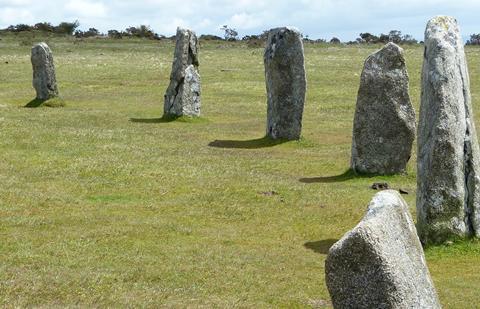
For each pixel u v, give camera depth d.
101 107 41.12
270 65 30.44
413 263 7.79
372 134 23.98
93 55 76.75
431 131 15.85
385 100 23.86
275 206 19.59
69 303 11.89
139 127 33.69
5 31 114.25
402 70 23.94
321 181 23.39
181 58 36.91
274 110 30.53
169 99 36.91
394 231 7.64
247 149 28.92
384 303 7.34
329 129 34.31
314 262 15.01
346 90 48.09
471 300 12.67
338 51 81.94
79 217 17.86
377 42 104.50
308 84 51.47
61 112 37.59
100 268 13.84
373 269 7.34
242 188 21.36
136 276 13.42
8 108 38.75
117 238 16.09
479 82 50.84
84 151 26.36
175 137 31.08
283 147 29.45
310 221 18.30
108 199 19.97
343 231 17.45
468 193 15.82
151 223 17.48
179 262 14.51
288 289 13.16
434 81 15.83
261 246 16.14
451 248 15.50
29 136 28.55
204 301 12.29
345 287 7.47
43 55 41.03
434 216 15.77
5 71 58.22
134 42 101.25
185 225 17.55
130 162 24.56
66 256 14.53
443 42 15.99
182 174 23.02
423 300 7.75
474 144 15.94
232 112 40.16
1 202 18.98
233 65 65.25
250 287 13.16
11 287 12.35
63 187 21.06
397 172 24.03
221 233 17.05
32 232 16.33
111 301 12.03
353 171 24.25
